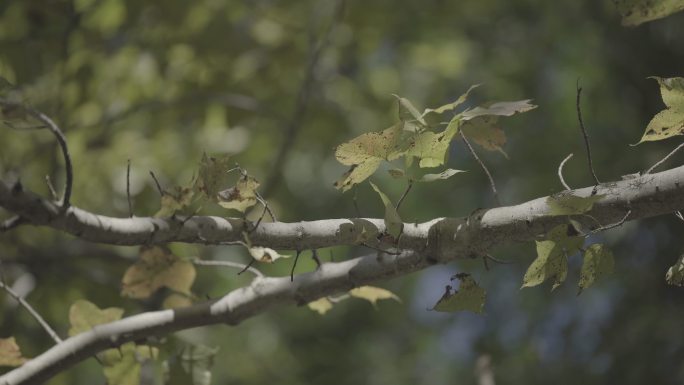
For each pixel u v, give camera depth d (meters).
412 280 9.95
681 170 2.53
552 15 8.63
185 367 3.41
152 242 2.59
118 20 6.01
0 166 5.70
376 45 7.25
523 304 8.55
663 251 7.62
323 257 7.98
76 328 3.33
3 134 5.80
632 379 7.39
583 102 8.56
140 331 3.23
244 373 8.57
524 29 8.93
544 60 8.89
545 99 8.94
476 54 8.83
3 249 5.84
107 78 6.19
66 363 3.20
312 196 8.75
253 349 8.65
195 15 6.25
